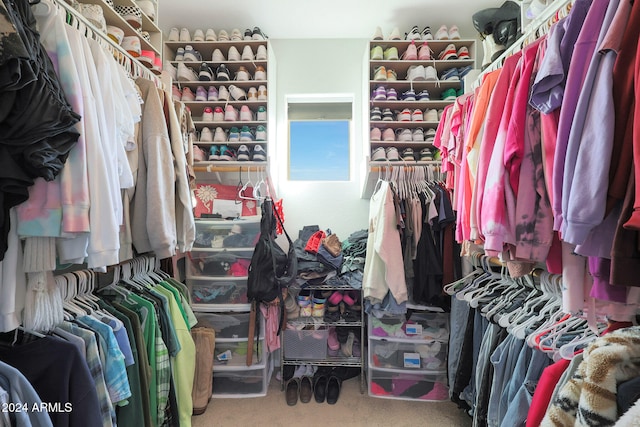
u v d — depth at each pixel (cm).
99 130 81
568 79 66
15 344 78
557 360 85
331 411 163
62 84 73
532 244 79
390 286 157
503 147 83
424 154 200
